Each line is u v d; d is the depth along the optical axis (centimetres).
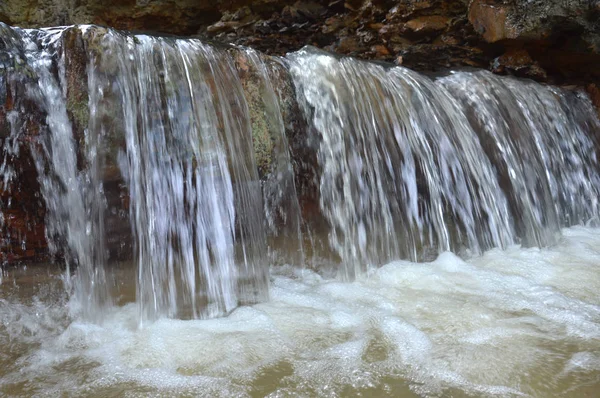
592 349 298
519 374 270
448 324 343
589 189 685
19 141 372
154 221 381
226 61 450
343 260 470
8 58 369
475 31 755
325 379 269
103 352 309
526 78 737
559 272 457
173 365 290
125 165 381
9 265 382
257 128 453
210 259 396
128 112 386
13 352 310
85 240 378
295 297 402
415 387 259
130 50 395
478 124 601
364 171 494
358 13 859
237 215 417
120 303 372
